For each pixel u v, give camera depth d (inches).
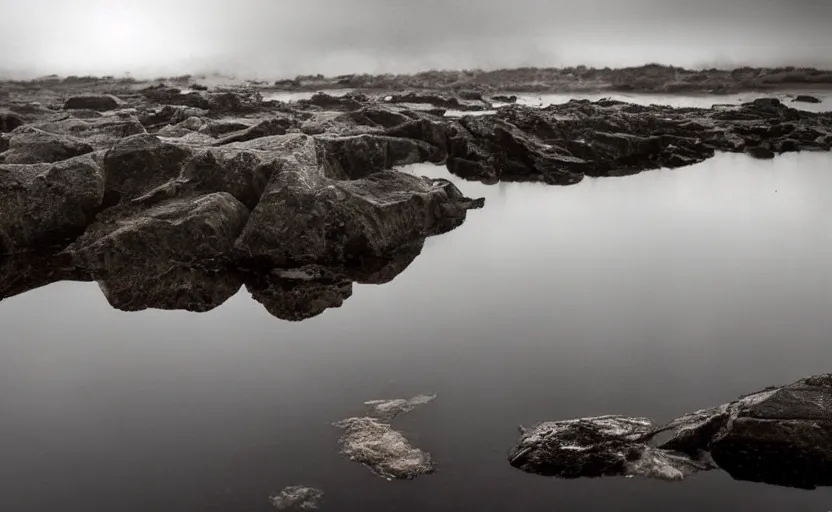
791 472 285.4
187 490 276.8
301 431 318.7
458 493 274.7
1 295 494.6
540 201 781.3
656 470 289.6
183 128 914.7
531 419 326.0
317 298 486.9
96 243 531.5
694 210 732.7
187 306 476.1
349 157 775.1
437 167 970.1
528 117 1071.0
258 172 584.1
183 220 534.0
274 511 263.9
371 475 285.6
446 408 336.8
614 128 1074.7
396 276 528.7
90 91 1660.9
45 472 290.2
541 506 267.0
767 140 1169.4
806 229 655.8
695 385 357.7
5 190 559.8
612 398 344.8
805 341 409.7
